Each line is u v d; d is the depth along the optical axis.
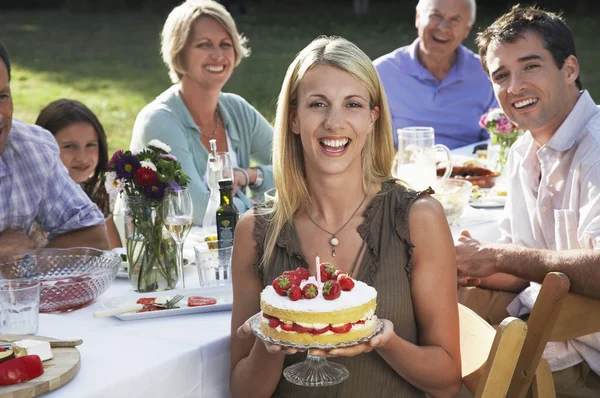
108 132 10.31
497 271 3.03
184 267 3.02
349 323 1.97
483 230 3.43
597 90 12.58
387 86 5.38
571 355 2.93
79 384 2.01
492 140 4.30
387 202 2.39
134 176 2.71
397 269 2.33
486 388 2.11
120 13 24.38
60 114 4.16
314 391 2.29
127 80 14.10
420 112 5.38
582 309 2.76
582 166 2.95
